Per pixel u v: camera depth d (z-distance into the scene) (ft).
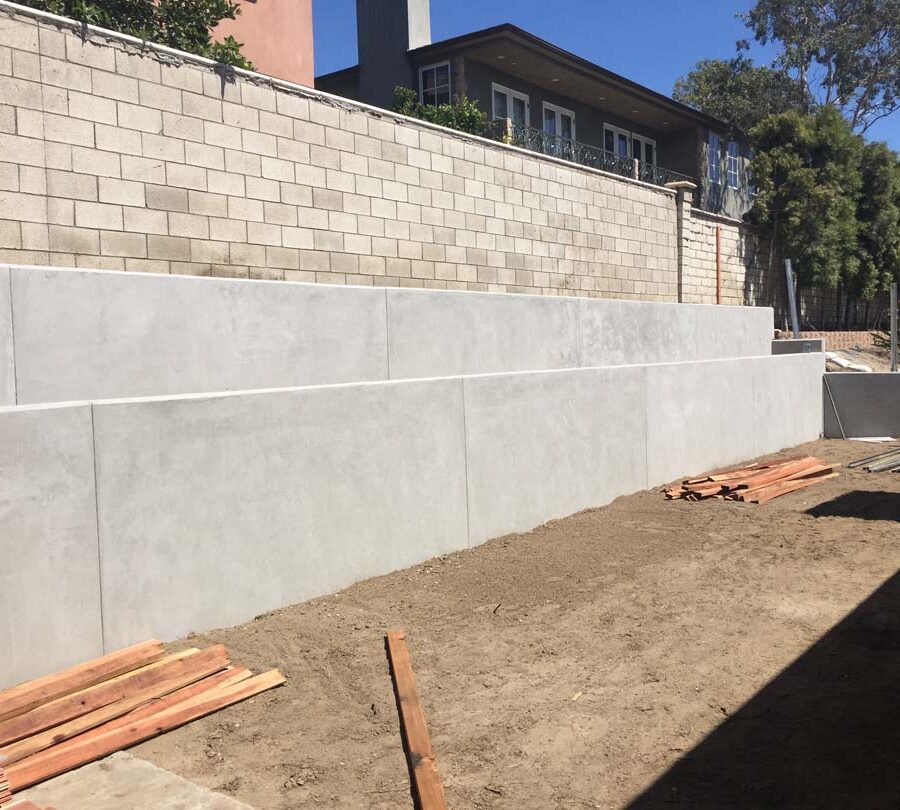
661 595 20.81
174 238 26.81
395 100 73.67
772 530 27.40
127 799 11.48
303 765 12.73
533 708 14.66
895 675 15.66
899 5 116.98
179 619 17.10
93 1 31.96
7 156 22.81
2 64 22.63
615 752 13.08
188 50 33.86
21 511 14.40
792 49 117.08
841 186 91.40
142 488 16.38
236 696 14.83
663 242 54.39
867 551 24.52
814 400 51.11
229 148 28.27
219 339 24.77
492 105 75.77
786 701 14.73
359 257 33.04
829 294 99.35
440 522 23.82
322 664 16.47
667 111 91.15
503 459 26.25
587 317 41.50
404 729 13.61
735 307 56.03
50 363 20.83
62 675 14.62
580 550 24.90
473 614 19.43
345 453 20.83
